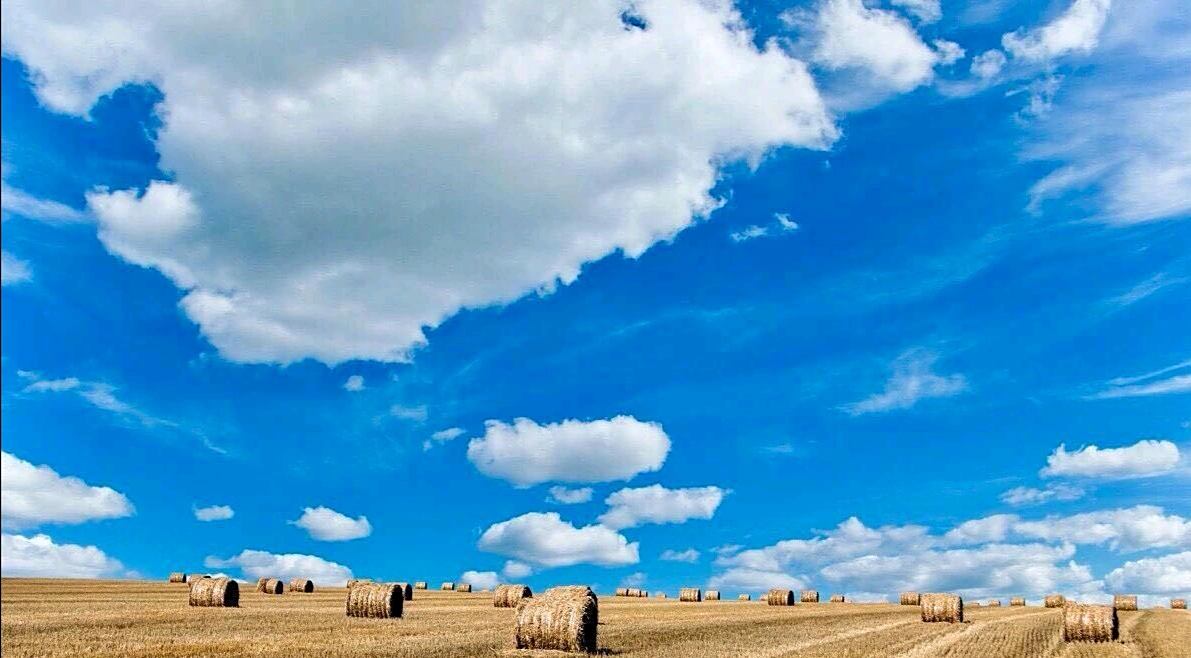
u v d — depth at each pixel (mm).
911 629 36750
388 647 24391
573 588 26766
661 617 42406
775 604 62312
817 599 72250
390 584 37812
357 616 37406
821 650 26938
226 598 41812
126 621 31031
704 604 62656
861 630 35781
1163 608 70625
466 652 24078
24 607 38000
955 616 41625
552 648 25203
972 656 26469
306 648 23516
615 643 28281
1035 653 28062
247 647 23344
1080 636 33031
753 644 28672
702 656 24688
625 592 80000
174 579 76000
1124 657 27312
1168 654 28188
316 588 72562
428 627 31656
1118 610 59969
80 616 32625
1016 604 77188
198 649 22641
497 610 44312
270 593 59969
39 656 20859
